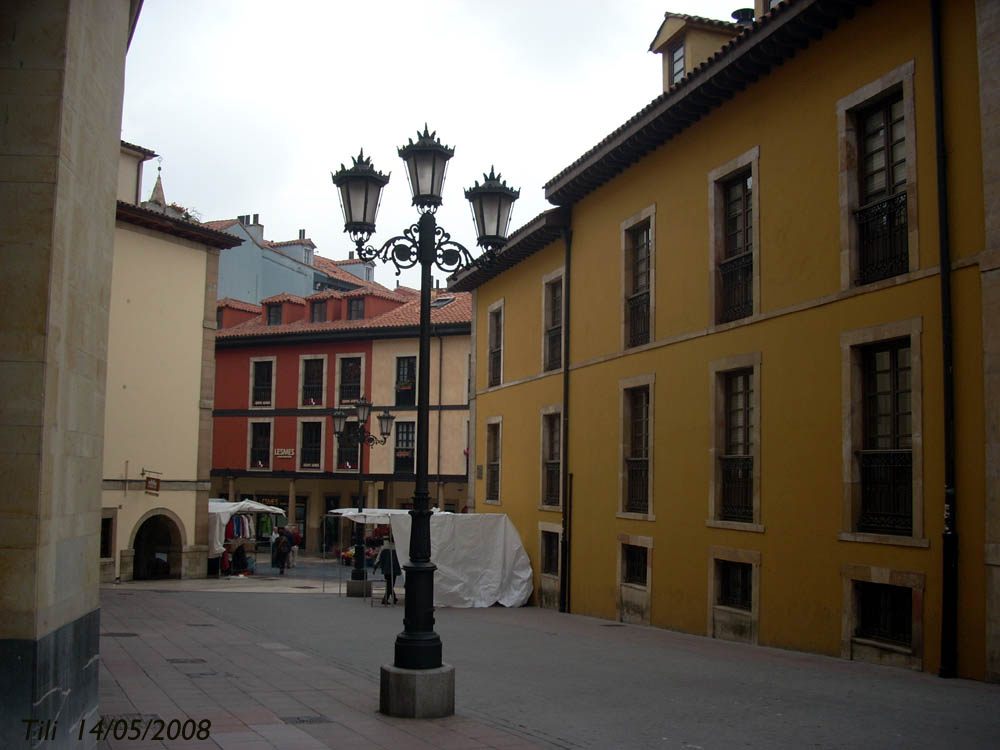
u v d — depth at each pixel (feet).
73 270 19.49
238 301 174.70
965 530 34.99
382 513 82.58
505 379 84.12
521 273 81.61
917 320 37.63
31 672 17.03
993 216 34.47
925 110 37.96
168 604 70.74
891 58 39.91
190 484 100.01
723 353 50.67
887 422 40.19
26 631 17.10
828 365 42.63
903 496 38.75
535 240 74.90
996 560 33.58
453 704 28.60
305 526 157.58
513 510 80.38
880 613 39.81
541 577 74.13
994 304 34.22
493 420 86.38
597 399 65.36
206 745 23.70
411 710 28.07
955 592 35.09
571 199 69.21
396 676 28.27
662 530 55.98
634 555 60.54
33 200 18.04
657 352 57.41
